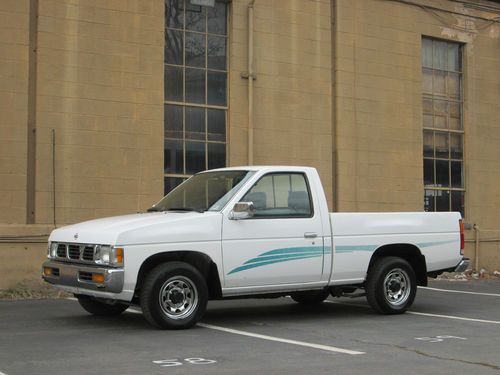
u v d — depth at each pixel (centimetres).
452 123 1853
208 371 623
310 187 943
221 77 1517
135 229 812
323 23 1625
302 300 1125
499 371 636
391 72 1719
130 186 1370
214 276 865
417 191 1744
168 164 1438
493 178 1898
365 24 1688
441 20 1822
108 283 788
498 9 1920
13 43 1274
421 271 1039
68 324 895
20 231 1252
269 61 1552
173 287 837
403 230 1009
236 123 1507
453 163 1845
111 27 1365
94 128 1338
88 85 1337
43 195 1285
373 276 989
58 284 878
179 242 835
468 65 1872
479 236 1823
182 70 1471
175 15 1473
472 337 820
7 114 1262
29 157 1280
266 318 977
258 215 897
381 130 1694
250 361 669
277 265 898
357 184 1647
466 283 1609
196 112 1481
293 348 739
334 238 946
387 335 830
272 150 1543
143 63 1395
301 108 1584
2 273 1241
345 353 714
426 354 713
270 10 1558
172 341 770
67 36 1321
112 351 711
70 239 862
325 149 1609
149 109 1398
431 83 1823
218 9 1526
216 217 865
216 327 881
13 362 657
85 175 1326
